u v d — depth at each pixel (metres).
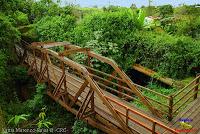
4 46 13.30
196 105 9.95
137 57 13.12
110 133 8.77
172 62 11.94
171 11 16.72
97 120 9.32
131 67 13.19
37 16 16.98
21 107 12.06
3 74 12.59
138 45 13.05
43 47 11.62
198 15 15.30
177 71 11.91
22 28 15.47
